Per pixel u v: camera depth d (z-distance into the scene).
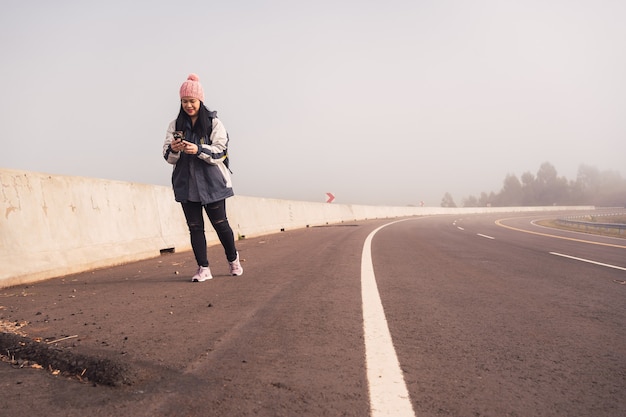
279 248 8.44
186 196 4.24
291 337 2.39
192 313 2.96
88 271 5.57
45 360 1.93
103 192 6.43
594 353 2.19
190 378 1.76
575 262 6.50
